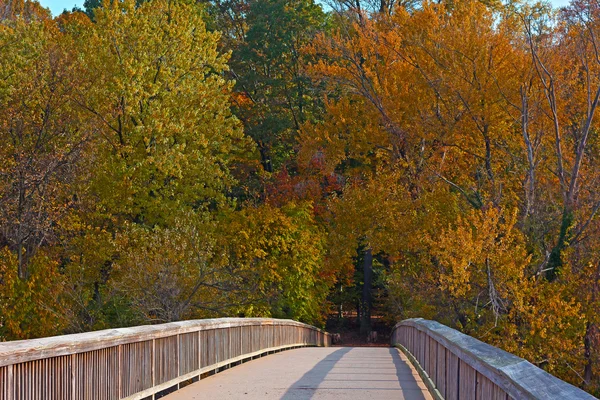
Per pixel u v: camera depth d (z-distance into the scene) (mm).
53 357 7711
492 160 32594
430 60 33969
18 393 7027
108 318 25984
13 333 21766
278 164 54938
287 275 33312
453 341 8500
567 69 31625
